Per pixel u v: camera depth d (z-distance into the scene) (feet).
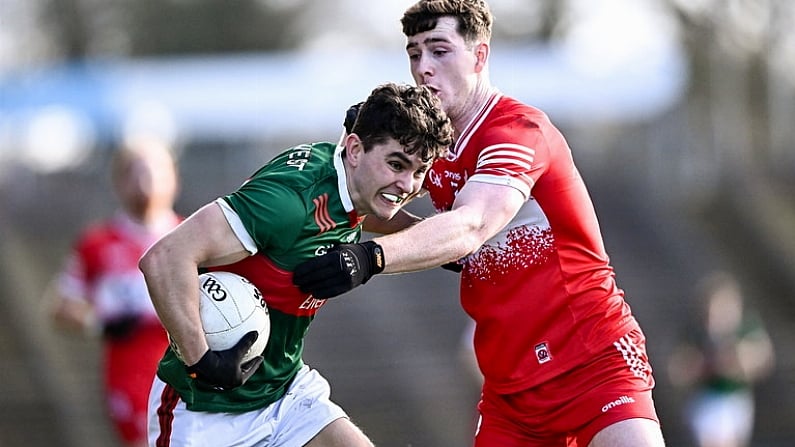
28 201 264.72
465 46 54.34
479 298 57.06
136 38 424.87
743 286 242.78
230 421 52.95
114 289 92.94
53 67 342.85
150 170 95.14
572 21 438.81
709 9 317.83
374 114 48.67
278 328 51.98
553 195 54.75
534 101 272.51
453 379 206.28
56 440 187.42
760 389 200.95
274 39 445.78
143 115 260.62
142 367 92.68
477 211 50.52
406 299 237.86
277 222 48.65
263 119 267.59
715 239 262.26
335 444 53.72
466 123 55.01
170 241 47.60
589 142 314.76
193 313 47.50
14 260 240.32
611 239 264.52
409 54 55.98
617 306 56.95
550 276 55.57
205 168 271.90
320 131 280.92
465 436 187.52
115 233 95.30
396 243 47.96
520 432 57.93
